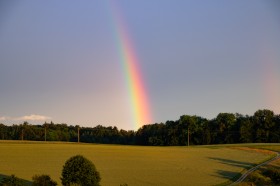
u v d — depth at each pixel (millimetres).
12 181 43625
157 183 57562
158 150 107125
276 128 166125
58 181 55312
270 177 67062
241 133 168250
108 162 80062
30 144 109875
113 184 55531
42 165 71625
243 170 72438
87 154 91688
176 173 67750
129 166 75250
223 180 62312
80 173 45281
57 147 104000
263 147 112625
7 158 80188
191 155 96625
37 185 45000
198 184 57938
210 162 83688
